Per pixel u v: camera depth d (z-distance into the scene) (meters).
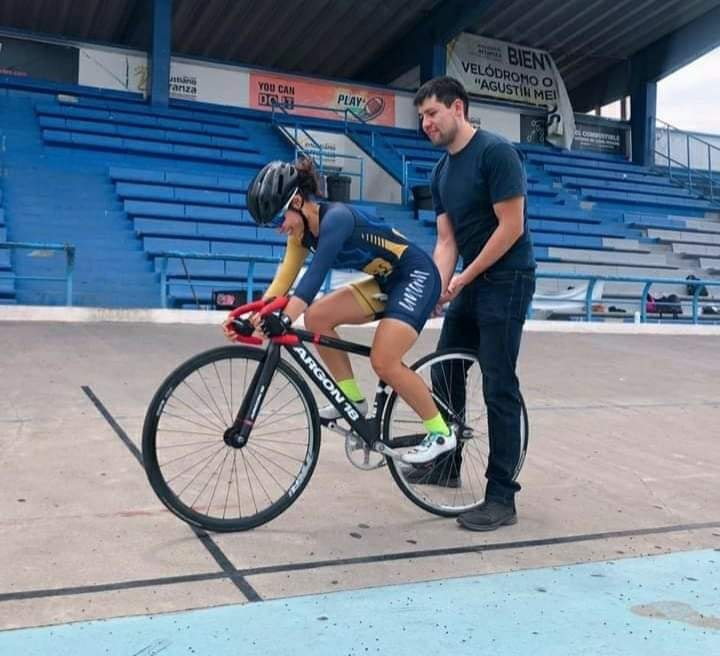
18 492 3.44
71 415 4.81
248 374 3.70
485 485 3.75
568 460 4.50
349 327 9.74
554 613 2.51
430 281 3.20
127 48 15.55
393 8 17.55
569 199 17.61
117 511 3.26
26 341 7.30
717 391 7.24
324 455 4.26
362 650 2.22
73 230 11.52
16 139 13.20
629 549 3.13
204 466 3.80
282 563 2.82
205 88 16.30
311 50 19.23
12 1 16.36
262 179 3.02
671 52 19.56
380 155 16.69
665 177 20.28
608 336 10.93
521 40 19.36
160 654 2.14
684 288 15.32
